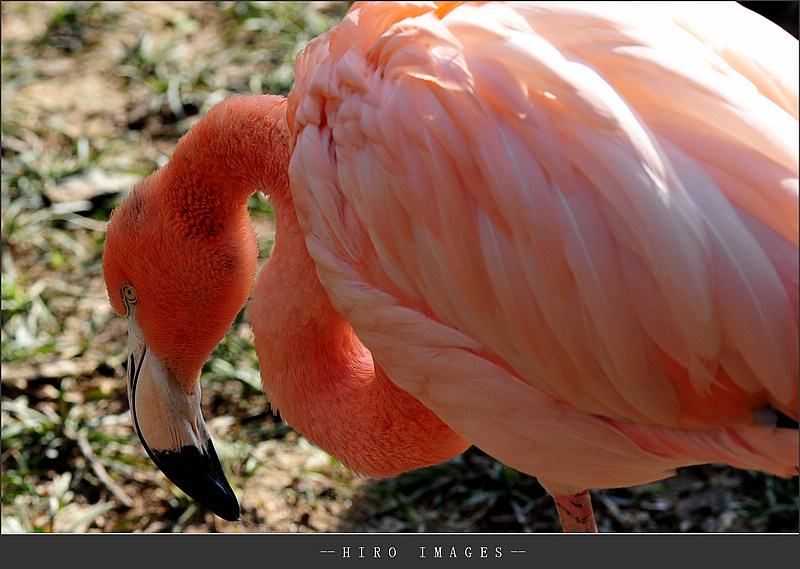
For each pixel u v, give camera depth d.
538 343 1.92
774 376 1.75
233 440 3.59
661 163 1.75
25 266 4.36
